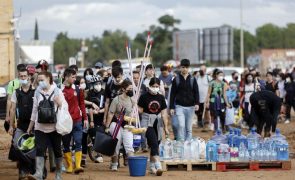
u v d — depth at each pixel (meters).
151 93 18.22
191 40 105.12
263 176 17.83
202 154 19.02
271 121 23.53
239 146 19.03
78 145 18.47
